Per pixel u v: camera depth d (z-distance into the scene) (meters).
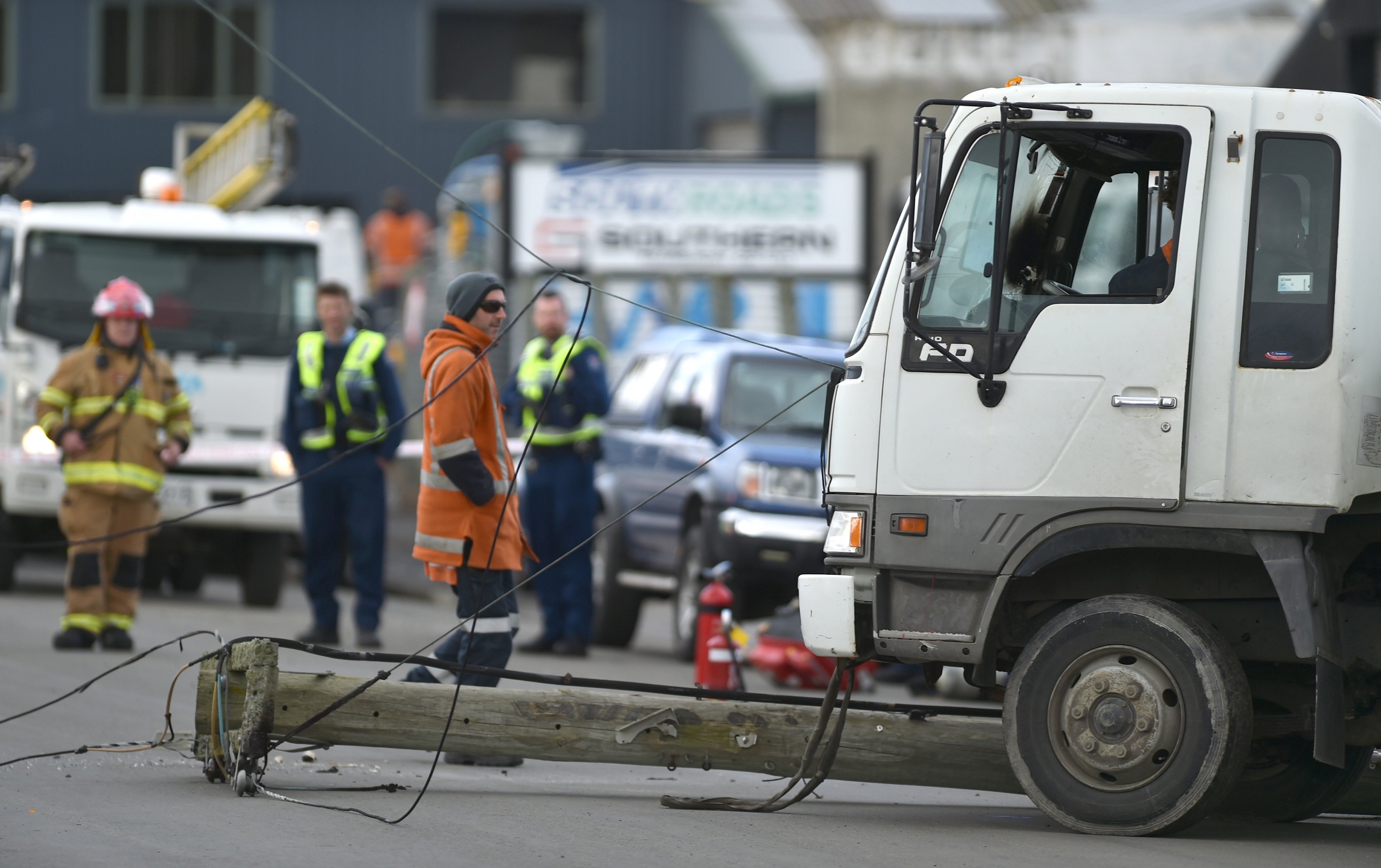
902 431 25.55
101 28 133.62
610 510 53.12
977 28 103.44
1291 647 25.31
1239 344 24.55
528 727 26.81
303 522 47.03
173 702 35.12
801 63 123.88
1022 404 25.03
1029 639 26.30
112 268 57.88
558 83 134.50
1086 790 24.69
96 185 133.62
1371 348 24.39
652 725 26.86
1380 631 25.36
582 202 82.06
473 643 29.80
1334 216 24.50
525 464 48.44
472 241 92.19
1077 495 24.81
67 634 42.38
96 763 28.50
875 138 104.25
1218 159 24.81
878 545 25.55
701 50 130.88
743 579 46.56
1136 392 24.72
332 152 133.38
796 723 26.97
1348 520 24.86
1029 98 25.41
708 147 131.25
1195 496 24.50
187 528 57.22
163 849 22.22
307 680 26.64
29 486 55.62
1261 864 23.12
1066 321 24.94
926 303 25.50
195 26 133.62
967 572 25.20
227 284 58.81
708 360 50.34
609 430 54.66
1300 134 24.72
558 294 48.25
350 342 46.62
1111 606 24.70
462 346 29.78
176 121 133.75
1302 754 27.19
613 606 52.16
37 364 56.31
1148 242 25.14
